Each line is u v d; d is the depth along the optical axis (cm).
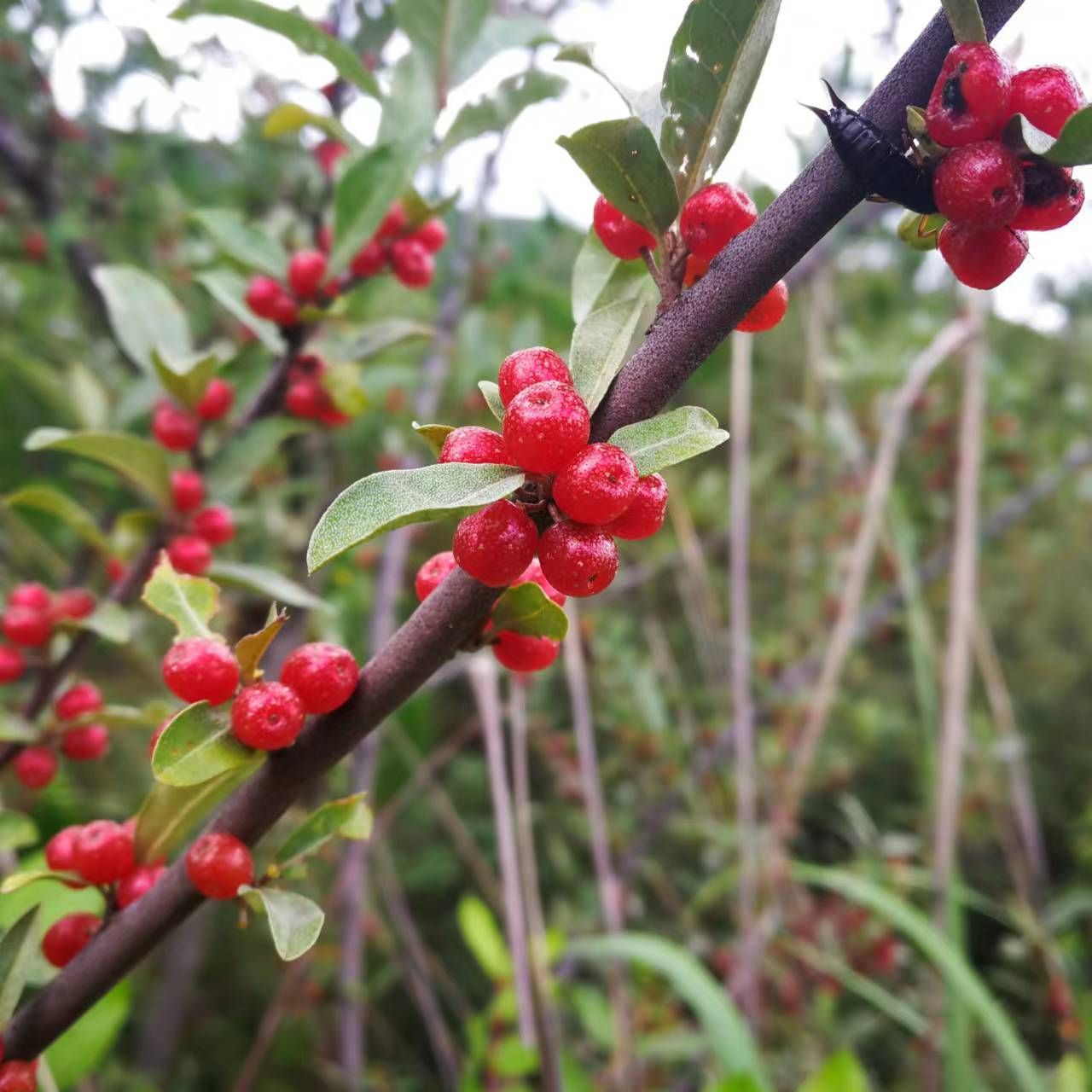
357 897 36
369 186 21
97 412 29
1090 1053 35
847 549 53
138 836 13
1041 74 10
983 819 52
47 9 40
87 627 20
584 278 13
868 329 66
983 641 43
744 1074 23
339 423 24
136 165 48
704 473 59
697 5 11
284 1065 53
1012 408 57
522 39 22
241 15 20
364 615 44
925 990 45
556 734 49
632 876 47
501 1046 30
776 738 49
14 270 47
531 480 10
